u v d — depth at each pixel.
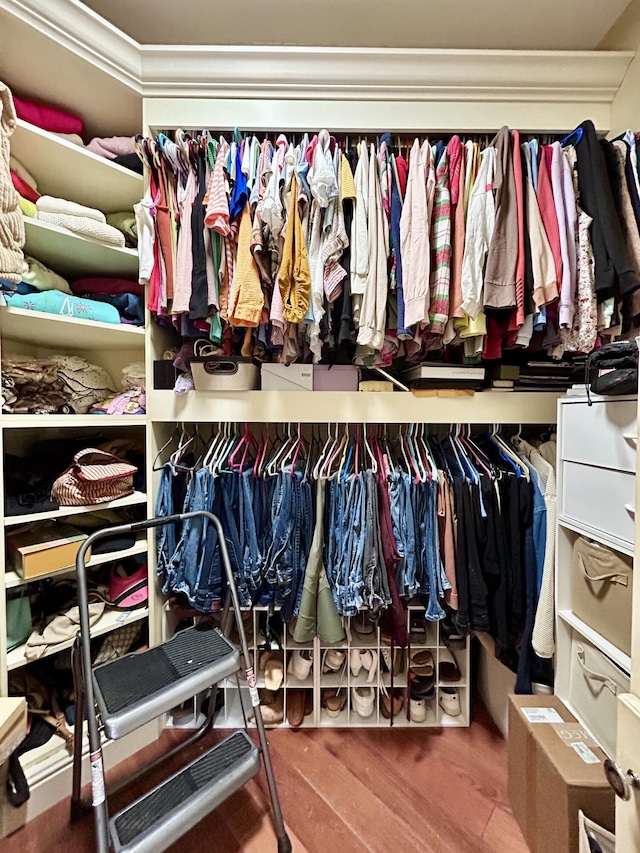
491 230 1.15
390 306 1.26
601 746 0.99
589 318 1.16
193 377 1.38
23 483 1.23
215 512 1.31
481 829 1.08
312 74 1.27
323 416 1.38
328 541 1.34
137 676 0.97
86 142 1.49
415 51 1.24
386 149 1.24
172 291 1.30
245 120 1.32
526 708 1.13
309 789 1.18
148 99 1.32
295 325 1.30
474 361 1.46
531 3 1.28
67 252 1.34
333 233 1.17
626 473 0.94
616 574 0.99
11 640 1.13
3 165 1.02
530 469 1.34
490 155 1.18
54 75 1.23
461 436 1.53
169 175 1.29
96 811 0.80
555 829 0.92
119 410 1.39
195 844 1.02
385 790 1.18
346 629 1.46
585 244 1.16
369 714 1.43
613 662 0.99
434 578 1.29
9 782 1.07
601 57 1.26
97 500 1.27
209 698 1.40
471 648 1.67
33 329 1.26
